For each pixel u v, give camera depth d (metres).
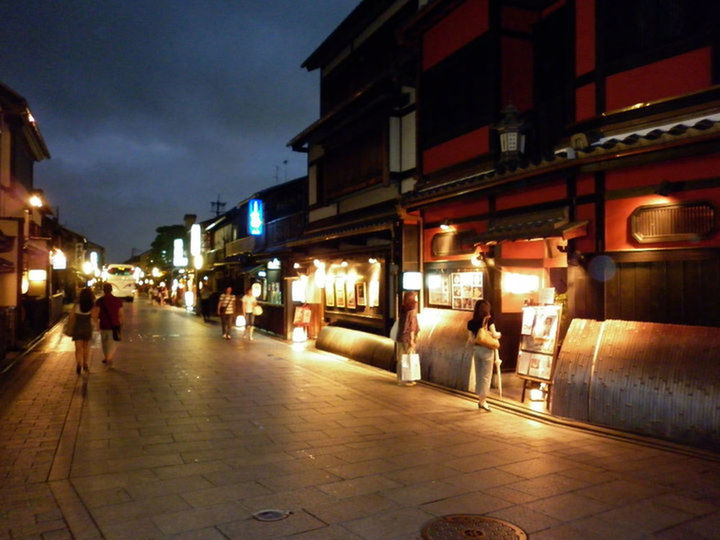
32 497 5.49
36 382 11.85
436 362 11.69
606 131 8.95
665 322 7.92
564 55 10.92
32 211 24.22
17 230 18.33
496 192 10.88
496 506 5.28
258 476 6.15
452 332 11.79
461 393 10.66
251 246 33.12
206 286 43.03
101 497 5.49
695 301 7.58
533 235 9.13
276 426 8.38
